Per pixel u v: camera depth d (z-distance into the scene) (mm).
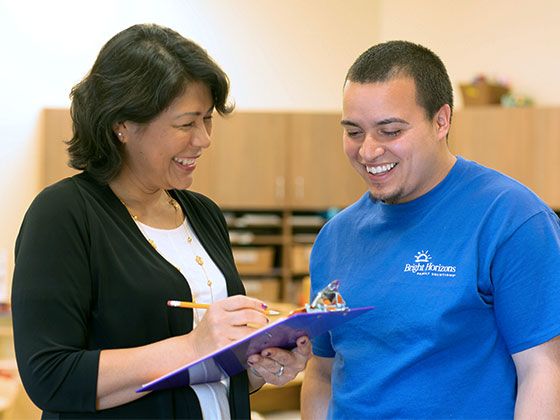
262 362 1458
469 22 6148
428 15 6363
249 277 6277
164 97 1415
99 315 1420
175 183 1519
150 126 1449
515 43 5918
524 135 5684
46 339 1352
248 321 1366
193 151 1491
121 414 1426
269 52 6477
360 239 1696
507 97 5773
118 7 6117
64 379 1343
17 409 3254
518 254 1464
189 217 1664
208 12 6324
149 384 1300
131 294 1427
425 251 1568
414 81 1512
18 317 1372
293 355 1464
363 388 1587
